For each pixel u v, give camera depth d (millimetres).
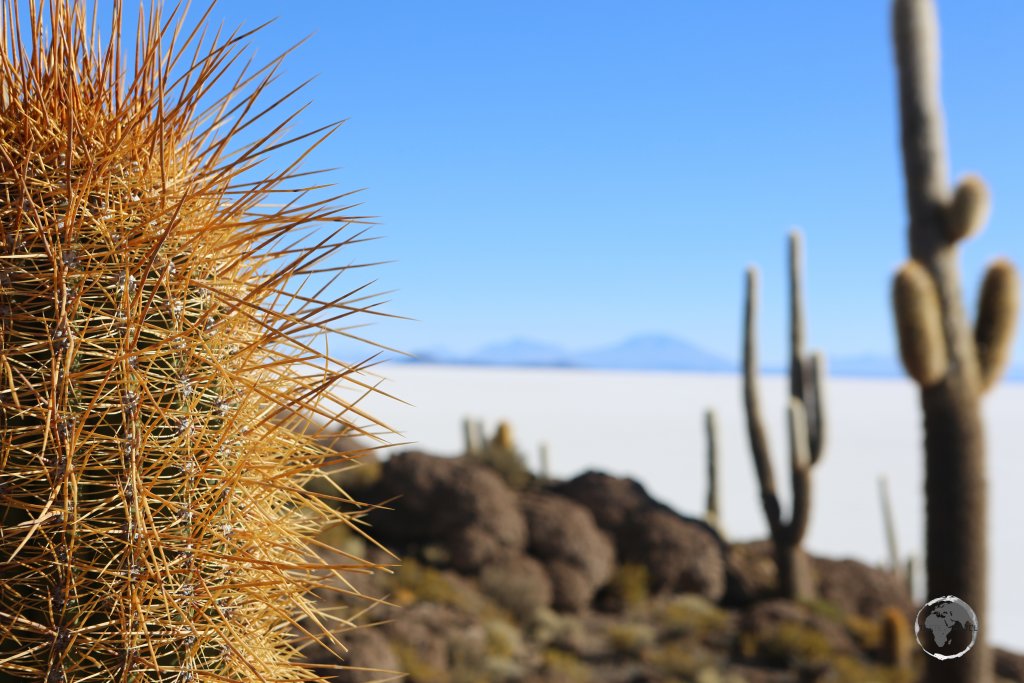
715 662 10867
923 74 8297
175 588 1509
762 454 14211
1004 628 19438
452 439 46656
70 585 1416
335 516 1864
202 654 1536
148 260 1471
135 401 1493
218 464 1584
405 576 11219
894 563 17547
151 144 1635
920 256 8125
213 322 1646
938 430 8008
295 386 1743
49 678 1392
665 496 36531
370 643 8359
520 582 11961
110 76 1693
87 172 1537
